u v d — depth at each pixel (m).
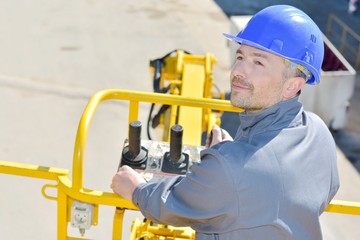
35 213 7.93
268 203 2.03
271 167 2.04
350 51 15.27
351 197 8.86
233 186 2.00
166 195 2.25
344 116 10.59
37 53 13.46
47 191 8.38
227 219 2.09
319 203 2.17
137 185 2.48
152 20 16.03
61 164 9.20
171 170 3.07
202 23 16.22
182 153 3.20
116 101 11.15
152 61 8.64
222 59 14.09
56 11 16.17
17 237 7.46
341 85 10.05
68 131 10.18
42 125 10.30
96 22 15.57
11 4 16.44
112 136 10.02
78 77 12.40
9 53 13.35
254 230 2.07
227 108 3.74
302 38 2.22
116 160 9.36
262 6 18.05
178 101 3.70
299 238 2.12
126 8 16.69
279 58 2.16
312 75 2.35
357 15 17.70
